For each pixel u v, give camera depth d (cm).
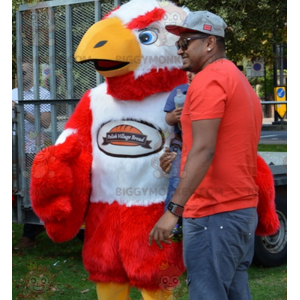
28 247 645
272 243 564
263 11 989
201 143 263
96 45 344
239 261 284
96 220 363
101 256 353
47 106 513
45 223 365
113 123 358
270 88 2081
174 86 360
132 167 350
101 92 373
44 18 497
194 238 278
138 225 346
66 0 477
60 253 623
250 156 280
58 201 350
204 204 275
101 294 363
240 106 274
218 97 266
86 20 470
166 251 343
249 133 278
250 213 280
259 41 1045
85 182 364
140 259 343
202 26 287
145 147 351
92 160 368
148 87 353
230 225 273
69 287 491
